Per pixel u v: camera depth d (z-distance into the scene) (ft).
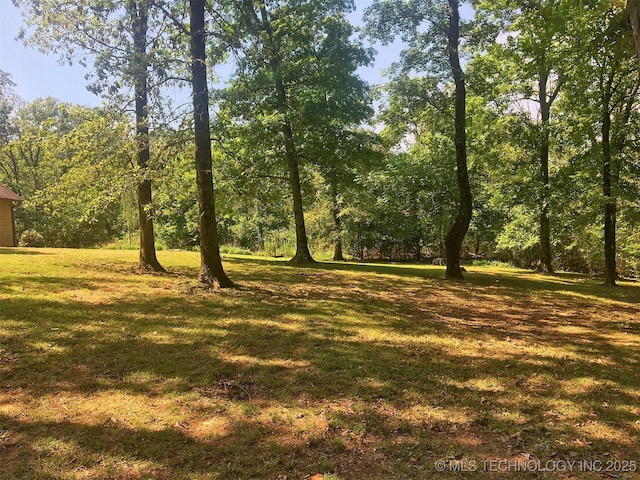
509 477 9.90
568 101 50.83
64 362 16.44
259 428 11.94
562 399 14.48
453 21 46.47
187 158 37.96
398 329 23.67
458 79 47.83
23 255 50.78
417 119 56.03
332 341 20.53
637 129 49.44
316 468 10.11
